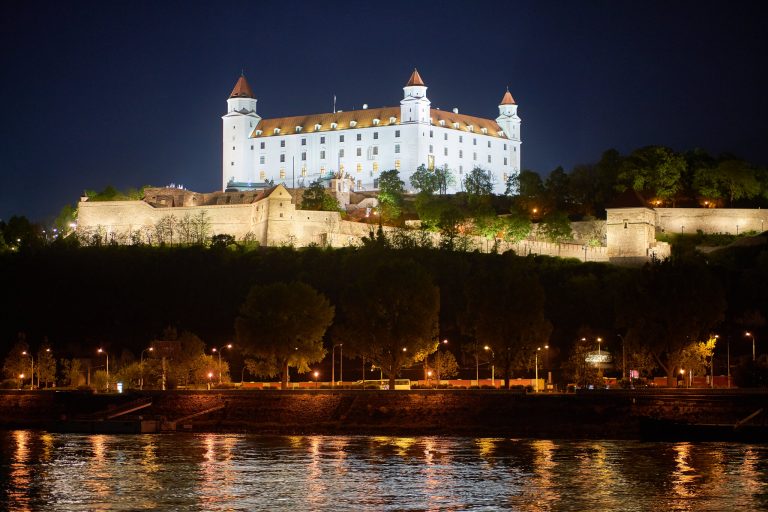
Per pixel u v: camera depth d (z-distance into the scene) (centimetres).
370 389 17725
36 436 16938
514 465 13362
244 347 19225
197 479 12712
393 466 13425
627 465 13238
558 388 19162
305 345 19212
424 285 18538
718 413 15712
